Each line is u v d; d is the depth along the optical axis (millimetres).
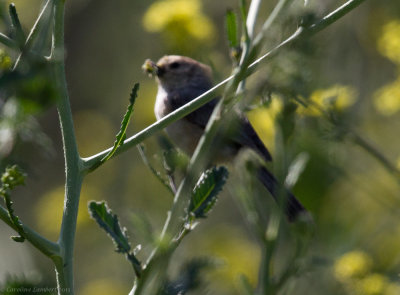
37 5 13445
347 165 8703
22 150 3180
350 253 7004
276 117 5102
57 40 3664
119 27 14773
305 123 6914
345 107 7191
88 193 13680
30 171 3479
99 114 15344
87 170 3918
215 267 3824
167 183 4586
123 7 14711
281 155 5270
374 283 6730
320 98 6875
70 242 3801
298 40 4137
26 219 14672
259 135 8406
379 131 11164
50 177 15055
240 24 7906
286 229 6535
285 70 4172
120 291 12516
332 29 10812
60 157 15219
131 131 13812
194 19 8094
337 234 8156
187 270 3736
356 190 9242
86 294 12461
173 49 8172
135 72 14812
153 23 8281
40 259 12797
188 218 3805
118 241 3791
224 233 11797
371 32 11094
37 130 3094
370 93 11109
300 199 8336
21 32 3053
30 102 2449
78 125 15203
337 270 6859
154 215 12312
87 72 15172
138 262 3680
